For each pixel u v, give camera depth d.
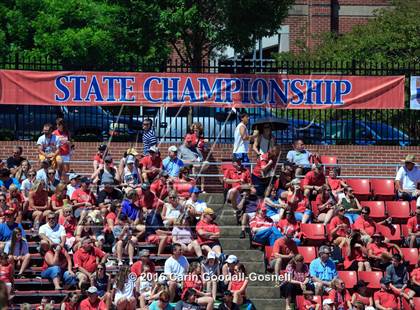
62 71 49.94
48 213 40.78
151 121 49.41
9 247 40.38
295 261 41.06
